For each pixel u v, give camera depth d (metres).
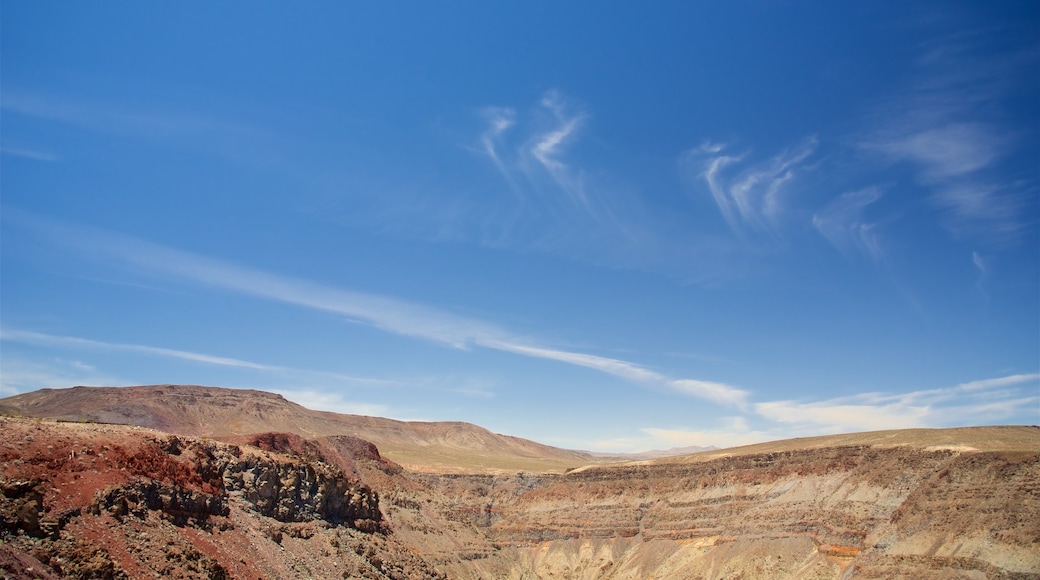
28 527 88.25
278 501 146.00
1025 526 183.50
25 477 95.38
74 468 103.88
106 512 100.81
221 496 129.88
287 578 123.06
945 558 188.25
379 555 161.25
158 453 120.88
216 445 140.62
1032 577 171.62
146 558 98.31
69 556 88.38
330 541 149.50
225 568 111.88
